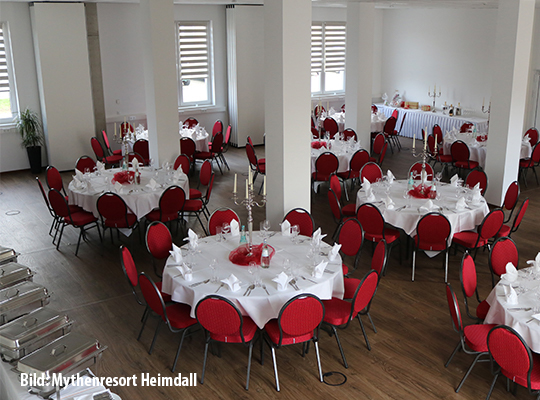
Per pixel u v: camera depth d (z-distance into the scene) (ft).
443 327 16.72
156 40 27.99
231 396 13.58
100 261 22.06
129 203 22.52
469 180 24.22
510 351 11.69
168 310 14.79
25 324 11.39
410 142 45.01
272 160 20.75
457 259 21.75
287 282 14.01
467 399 13.35
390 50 49.55
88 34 36.78
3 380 11.16
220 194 31.12
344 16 48.52
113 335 16.44
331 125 40.01
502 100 26.76
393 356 15.19
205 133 37.19
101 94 38.27
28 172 36.91
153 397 13.57
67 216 22.24
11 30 34.94
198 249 16.60
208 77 42.86
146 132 36.78
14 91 36.32
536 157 31.32
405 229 20.12
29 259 22.25
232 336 13.53
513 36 25.68
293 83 19.65
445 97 45.47
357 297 13.88
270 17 19.22
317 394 13.60
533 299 13.74
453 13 43.37
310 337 13.71
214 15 41.39
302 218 18.97
